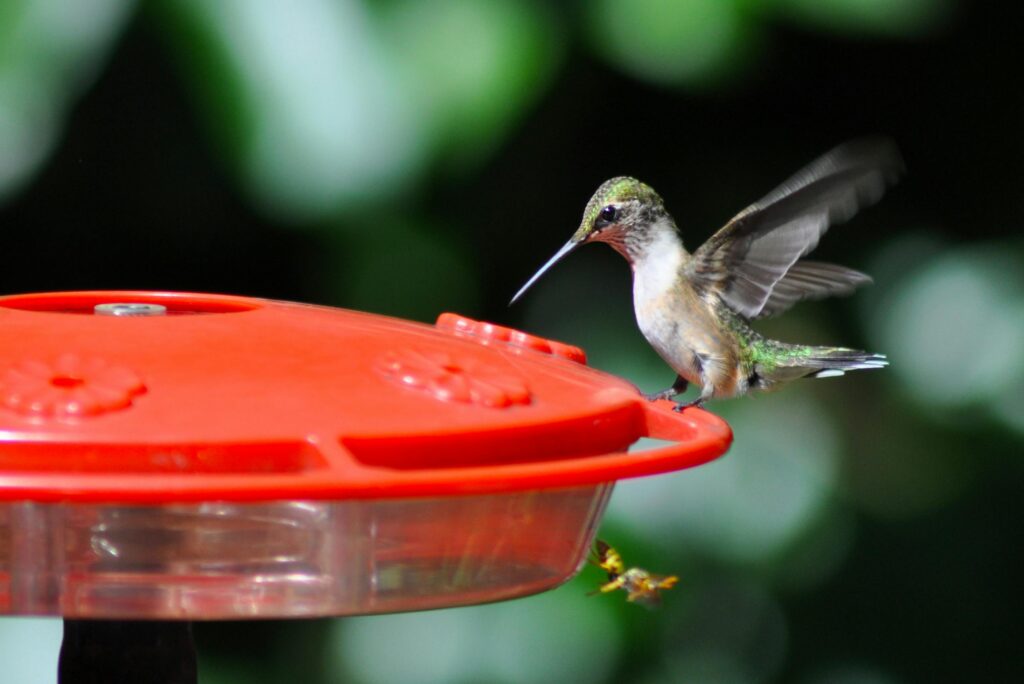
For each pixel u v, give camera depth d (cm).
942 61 1139
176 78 922
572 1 938
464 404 493
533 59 918
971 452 1122
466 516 482
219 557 451
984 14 1125
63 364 477
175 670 526
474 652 1008
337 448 428
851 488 1120
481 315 1049
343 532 462
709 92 1009
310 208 903
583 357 666
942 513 1106
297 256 1024
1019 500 1107
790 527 1074
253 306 648
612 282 1087
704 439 497
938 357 1123
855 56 1124
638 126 1085
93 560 446
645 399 577
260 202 895
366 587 466
